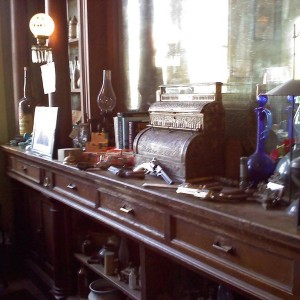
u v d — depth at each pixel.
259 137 1.39
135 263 2.06
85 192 1.93
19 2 3.06
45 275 2.71
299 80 1.17
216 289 1.69
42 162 2.30
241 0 1.68
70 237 2.41
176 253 1.36
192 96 1.64
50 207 2.57
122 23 2.44
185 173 1.50
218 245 1.20
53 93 2.32
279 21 1.53
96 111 2.45
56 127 2.27
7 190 3.29
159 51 2.18
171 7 2.07
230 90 1.75
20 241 3.12
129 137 2.05
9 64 3.26
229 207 1.20
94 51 2.43
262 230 1.03
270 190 1.25
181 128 1.62
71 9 2.81
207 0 1.85
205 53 1.89
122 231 1.64
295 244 0.95
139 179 1.61
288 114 1.46
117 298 2.10
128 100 2.45
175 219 1.37
